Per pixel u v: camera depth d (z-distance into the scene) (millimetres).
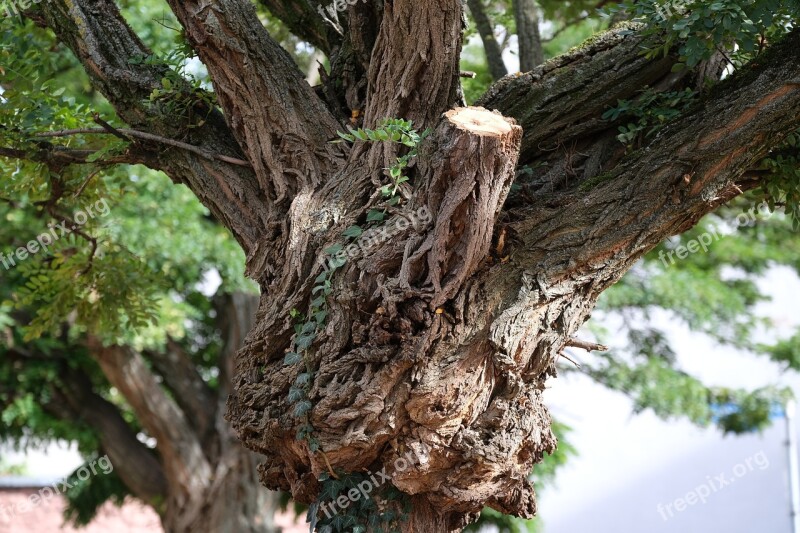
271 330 3613
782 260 12664
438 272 3328
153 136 4113
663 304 11211
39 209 5664
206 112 4293
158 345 10492
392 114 3740
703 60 4145
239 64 3920
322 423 3428
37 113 4395
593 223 3518
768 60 3600
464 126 3145
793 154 3951
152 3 8664
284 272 3670
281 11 4898
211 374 13523
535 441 3521
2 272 10141
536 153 4078
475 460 3377
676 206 3494
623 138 3965
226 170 4109
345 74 4320
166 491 11656
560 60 4156
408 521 3555
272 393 3590
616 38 4141
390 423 3357
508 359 3355
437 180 3232
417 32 3607
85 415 11766
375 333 3381
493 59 6199
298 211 3748
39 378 11727
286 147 3926
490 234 3336
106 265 5445
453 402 3338
